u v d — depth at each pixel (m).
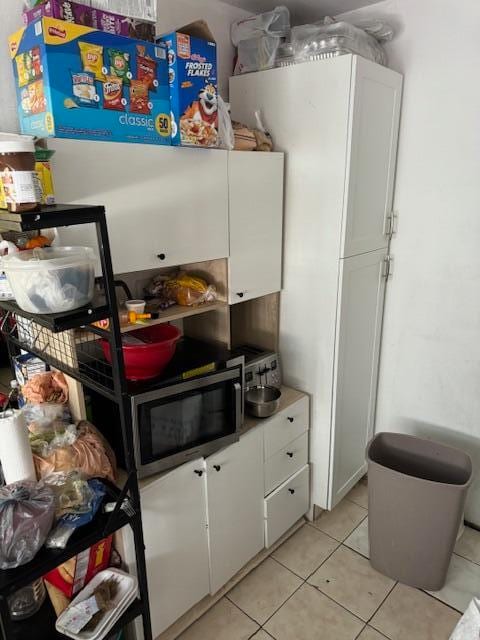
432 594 1.85
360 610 1.78
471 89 1.82
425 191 2.03
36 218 0.94
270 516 1.98
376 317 2.21
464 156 1.89
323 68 1.72
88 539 1.13
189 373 1.56
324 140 1.79
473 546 2.11
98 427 1.57
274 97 1.90
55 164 1.19
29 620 1.35
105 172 1.31
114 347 1.12
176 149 1.48
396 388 2.33
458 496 1.68
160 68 1.38
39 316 1.02
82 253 1.14
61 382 1.48
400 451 2.09
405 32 1.92
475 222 1.92
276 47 1.86
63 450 1.29
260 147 1.87
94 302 1.13
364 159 1.83
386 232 2.11
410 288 2.17
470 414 2.12
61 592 1.36
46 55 1.14
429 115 1.94
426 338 2.17
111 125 1.30
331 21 1.84
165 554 1.56
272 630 1.70
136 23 1.34
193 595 1.70
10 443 1.13
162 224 1.49
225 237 1.73
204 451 1.61
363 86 1.71
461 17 1.78
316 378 2.06
